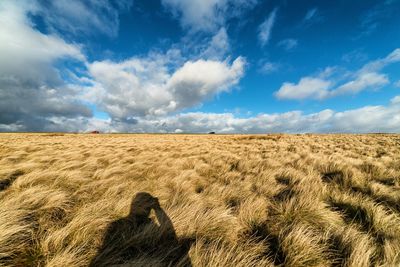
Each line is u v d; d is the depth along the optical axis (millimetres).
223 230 2934
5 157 8477
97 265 2219
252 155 9789
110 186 5020
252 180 5590
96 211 3338
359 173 5492
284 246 2533
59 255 2141
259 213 3424
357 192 4270
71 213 3482
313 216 3223
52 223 3082
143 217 3430
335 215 3244
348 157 8516
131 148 13922
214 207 3711
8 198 3781
